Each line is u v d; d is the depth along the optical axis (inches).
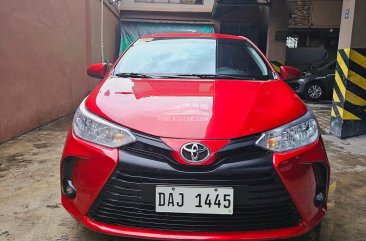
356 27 198.7
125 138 79.0
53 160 160.1
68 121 259.4
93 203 80.3
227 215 76.4
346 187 132.9
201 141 76.0
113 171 77.8
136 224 78.8
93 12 378.9
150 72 115.5
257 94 94.4
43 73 239.6
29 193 123.7
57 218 106.5
